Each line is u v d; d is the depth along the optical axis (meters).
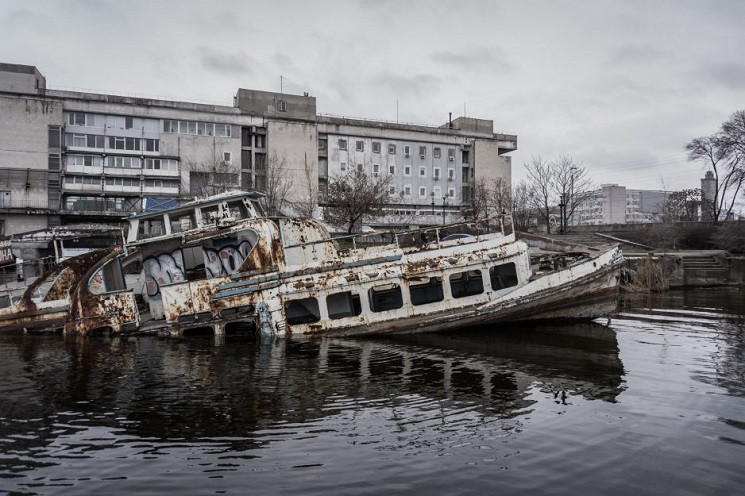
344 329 15.47
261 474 6.74
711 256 37.34
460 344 14.55
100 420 8.71
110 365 12.39
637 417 8.84
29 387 10.58
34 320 16.33
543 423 8.54
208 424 8.52
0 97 53.81
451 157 75.75
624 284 31.09
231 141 62.31
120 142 58.22
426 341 14.90
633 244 44.62
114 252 16.83
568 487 6.40
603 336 15.88
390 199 64.56
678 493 6.29
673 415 8.95
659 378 11.27
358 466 6.95
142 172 58.44
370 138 70.88
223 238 16.03
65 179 56.03
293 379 11.07
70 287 17.16
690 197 70.19
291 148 65.19
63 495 6.23
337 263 15.55
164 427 8.39
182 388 10.46
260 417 8.82
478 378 11.18
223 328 15.37
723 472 6.83
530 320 16.42
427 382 10.88
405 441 7.79
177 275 16.53
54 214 53.34
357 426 8.39
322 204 51.34
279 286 15.38
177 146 60.03
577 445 7.65
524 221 60.25
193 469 6.90
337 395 9.98
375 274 15.48
